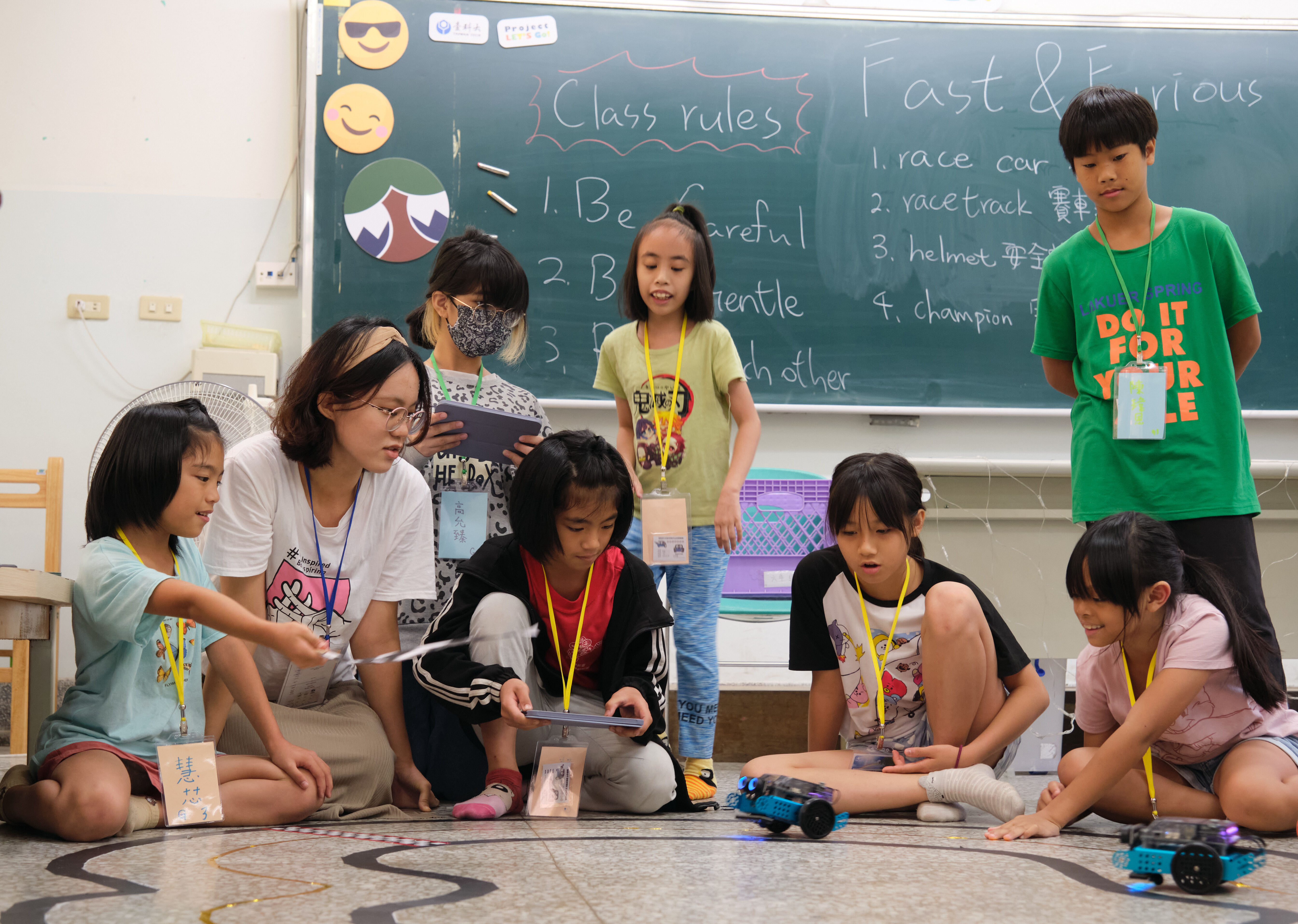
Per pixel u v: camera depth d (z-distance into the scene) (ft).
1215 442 5.88
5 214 9.65
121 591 4.35
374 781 5.12
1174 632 4.73
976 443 10.28
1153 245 6.09
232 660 4.83
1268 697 4.76
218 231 9.87
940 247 10.30
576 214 10.00
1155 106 10.44
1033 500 7.52
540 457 5.08
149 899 2.98
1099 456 6.14
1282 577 7.88
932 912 2.90
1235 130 10.47
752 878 3.36
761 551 9.11
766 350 10.09
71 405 9.63
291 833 4.33
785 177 10.21
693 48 10.17
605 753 5.27
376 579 5.53
